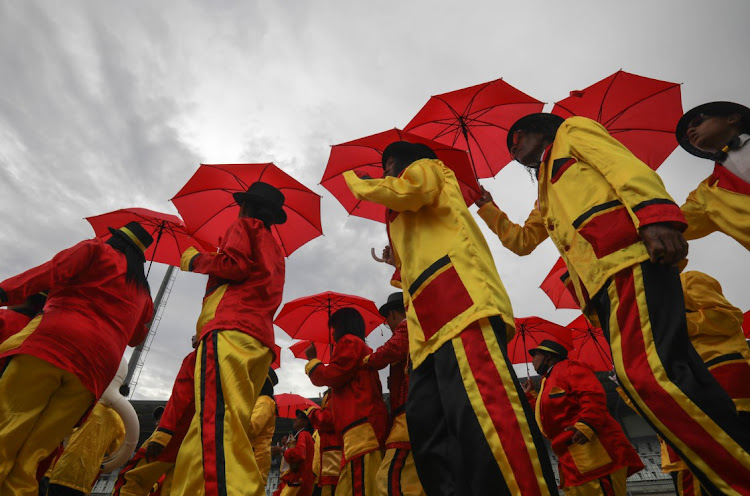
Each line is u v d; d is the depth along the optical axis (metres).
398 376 3.35
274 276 2.64
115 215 4.15
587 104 3.53
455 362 1.48
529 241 2.86
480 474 1.29
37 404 2.21
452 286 1.61
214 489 1.82
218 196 3.93
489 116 3.76
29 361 2.22
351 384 3.55
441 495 1.49
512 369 1.44
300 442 5.34
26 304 3.67
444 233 1.76
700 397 1.24
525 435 1.31
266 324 2.44
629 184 1.51
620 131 3.51
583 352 5.66
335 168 3.40
